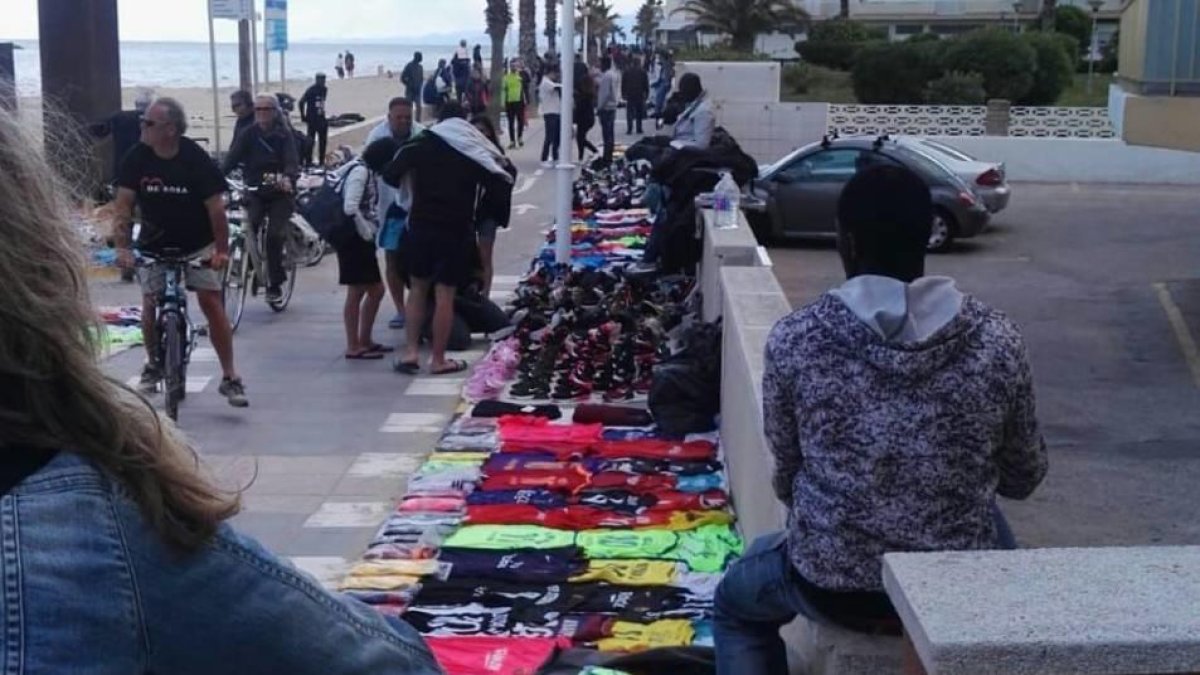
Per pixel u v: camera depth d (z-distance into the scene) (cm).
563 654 515
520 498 705
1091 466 864
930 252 1836
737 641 394
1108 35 5200
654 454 781
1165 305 1432
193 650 136
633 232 1750
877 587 343
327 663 144
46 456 134
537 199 2206
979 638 231
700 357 829
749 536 584
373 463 804
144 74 9819
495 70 4178
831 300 351
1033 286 1567
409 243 1010
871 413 341
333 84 6825
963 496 341
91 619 128
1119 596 245
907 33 6000
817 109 2864
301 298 1352
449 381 1000
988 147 2734
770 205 1891
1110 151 2703
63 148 168
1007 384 340
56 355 137
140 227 879
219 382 995
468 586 593
